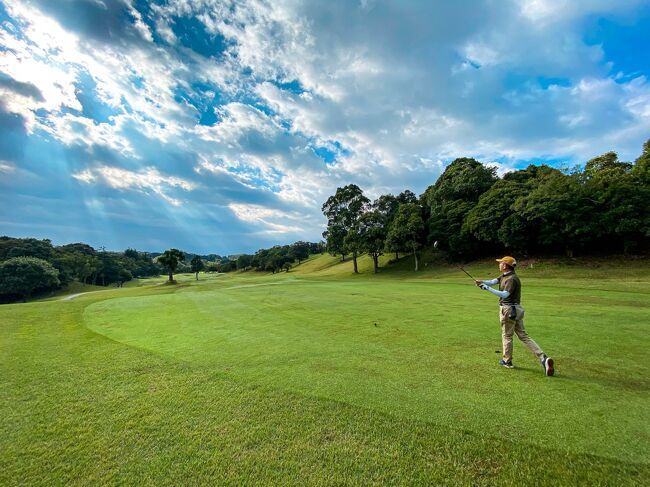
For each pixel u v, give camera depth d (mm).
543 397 4133
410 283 26422
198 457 3123
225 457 3109
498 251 39469
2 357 6359
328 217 54875
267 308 12695
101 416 3934
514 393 4262
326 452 3135
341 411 3873
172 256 59781
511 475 2771
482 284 5602
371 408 3922
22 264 65625
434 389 4438
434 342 6844
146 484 2807
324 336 7641
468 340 6953
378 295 16531
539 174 36469
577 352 5891
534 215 30656
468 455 3033
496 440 3229
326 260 82250
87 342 7535
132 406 4164
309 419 3717
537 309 10539
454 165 51531
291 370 5301
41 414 4016
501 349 6285
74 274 86938
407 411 3834
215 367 5543
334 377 4953
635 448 3041
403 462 2971
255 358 6012
